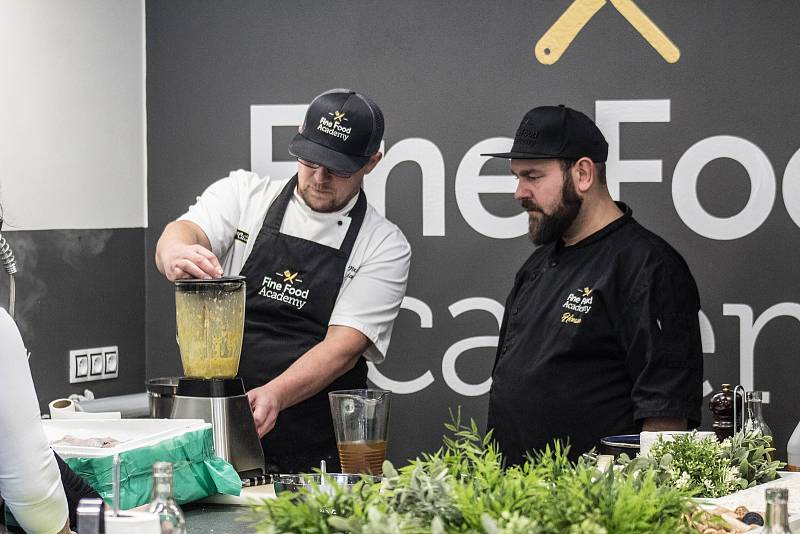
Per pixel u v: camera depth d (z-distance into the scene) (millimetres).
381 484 1433
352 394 2334
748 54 3762
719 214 3803
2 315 1780
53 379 3764
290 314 3303
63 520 1890
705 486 1919
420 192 4008
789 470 2320
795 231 3758
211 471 2262
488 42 3938
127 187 4125
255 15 4105
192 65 4160
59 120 3771
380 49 4020
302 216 3320
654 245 2939
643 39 3826
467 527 1301
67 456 2086
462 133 3973
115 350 4066
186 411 2443
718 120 3791
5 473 1808
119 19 4062
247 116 4125
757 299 3789
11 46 3553
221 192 3404
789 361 3773
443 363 4016
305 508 1320
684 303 2902
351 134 3104
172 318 4215
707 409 3818
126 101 4109
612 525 1289
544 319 3051
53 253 3758
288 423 3248
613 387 2955
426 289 4016
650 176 3838
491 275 3977
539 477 1400
